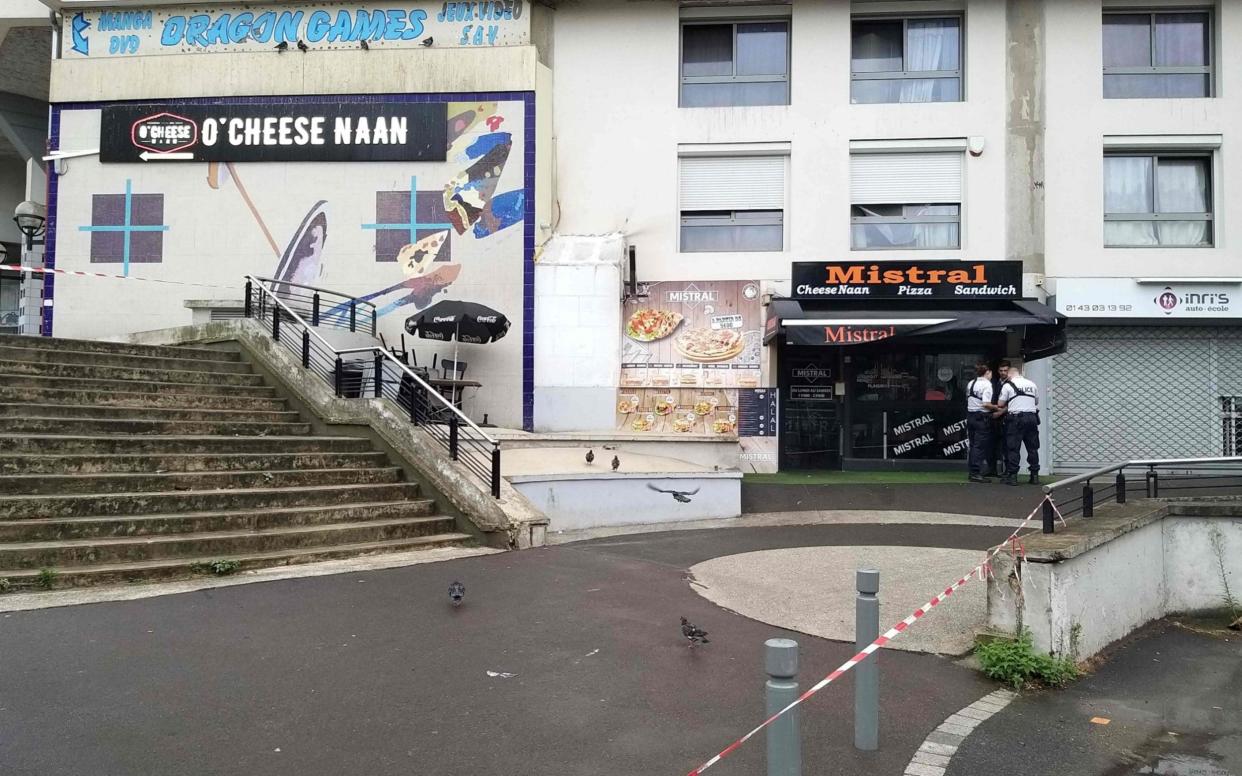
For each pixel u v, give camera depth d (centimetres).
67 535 670
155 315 1499
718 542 898
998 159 1458
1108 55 1480
